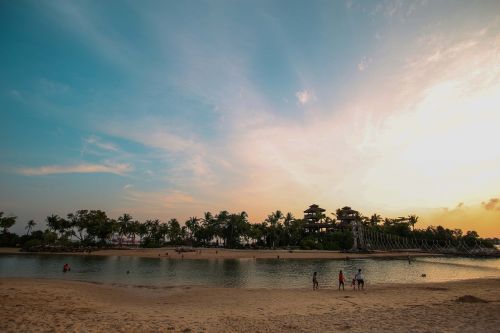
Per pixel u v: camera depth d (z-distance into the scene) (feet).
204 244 527.81
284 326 45.98
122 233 496.23
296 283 126.72
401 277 149.07
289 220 454.81
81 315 53.78
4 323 44.96
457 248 356.79
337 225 459.32
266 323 48.42
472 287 100.48
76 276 143.02
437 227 465.47
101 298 78.79
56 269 171.94
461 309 54.75
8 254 310.04
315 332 41.70
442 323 43.57
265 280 135.85
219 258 267.18
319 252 340.18
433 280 136.26
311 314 56.03
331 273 164.55
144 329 44.09
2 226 434.30
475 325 41.75
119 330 42.96
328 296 82.84
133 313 57.72
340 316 52.70
